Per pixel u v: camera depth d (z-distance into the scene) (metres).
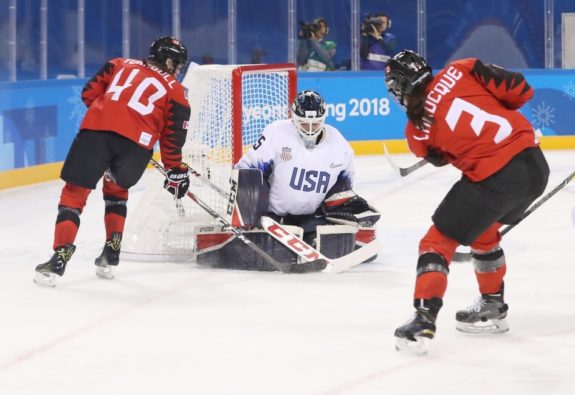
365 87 32.16
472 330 10.71
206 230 14.73
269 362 9.60
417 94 9.99
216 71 16.22
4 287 13.34
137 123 13.41
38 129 25.89
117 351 10.05
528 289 13.07
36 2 28.98
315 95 14.27
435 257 9.87
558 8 36.00
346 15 35.22
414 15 36.66
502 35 36.78
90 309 12.03
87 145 13.27
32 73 29.06
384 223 19.27
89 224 19.55
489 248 10.54
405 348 9.75
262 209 14.43
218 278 13.98
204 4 33.09
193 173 14.63
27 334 10.79
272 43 34.12
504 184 9.76
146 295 12.85
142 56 33.28
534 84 32.66
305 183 14.74
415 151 10.41
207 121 16.23
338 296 12.73
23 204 22.33
